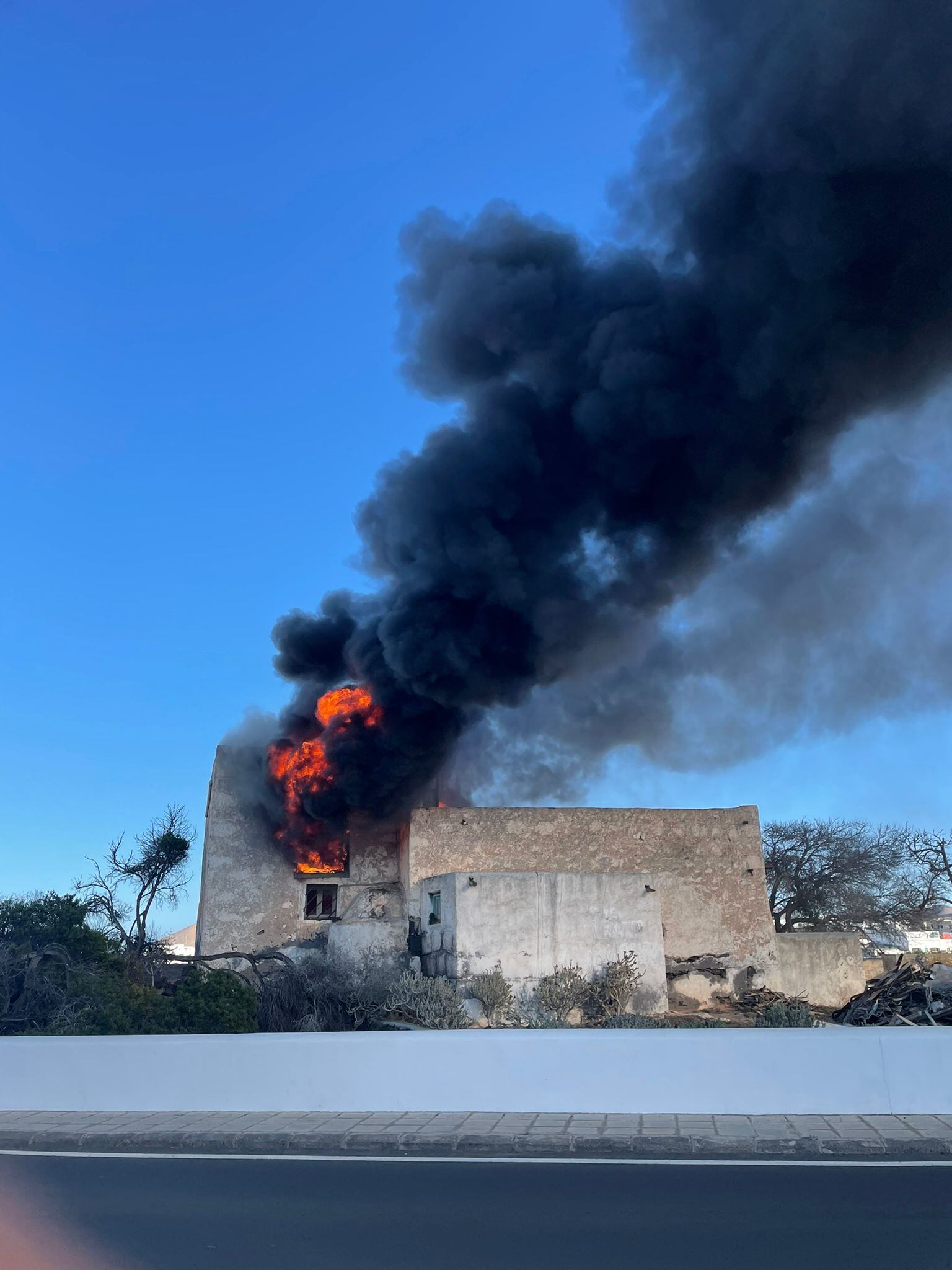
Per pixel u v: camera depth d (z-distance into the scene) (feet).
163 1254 19.51
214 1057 33.96
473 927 73.41
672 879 85.46
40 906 69.10
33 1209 23.02
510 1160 27.04
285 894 85.71
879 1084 30.40
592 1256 18.97
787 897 122.21
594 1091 31.53
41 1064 34.73
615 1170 25.55
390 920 83.56
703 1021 73.72
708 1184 24.00
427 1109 32.19
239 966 82.38
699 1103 30.91
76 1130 30.48
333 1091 32.89
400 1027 67.62
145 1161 27.96
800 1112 30.30
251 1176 25.85
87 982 63.05
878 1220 20.92
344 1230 20.94
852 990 86.79
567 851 85.05
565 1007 71.10
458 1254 19.22
